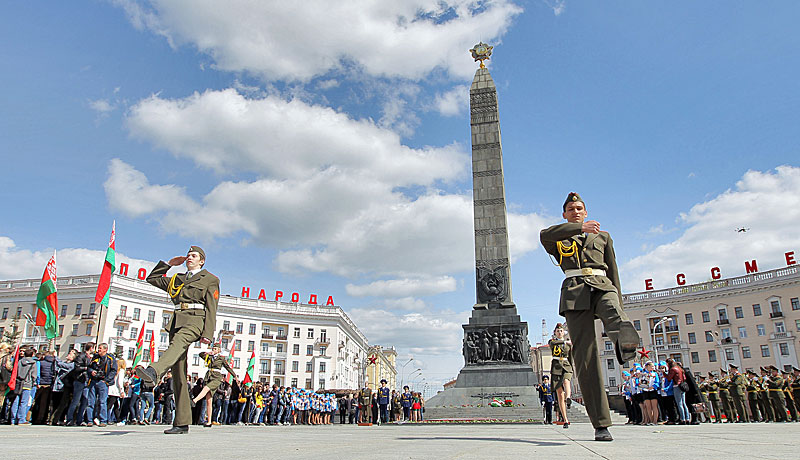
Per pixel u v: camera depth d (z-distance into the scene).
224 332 64.31
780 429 8.91
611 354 62.03
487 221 31.06
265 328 69.44
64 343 54.66
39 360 13.74
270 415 23.67
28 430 7.16
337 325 73.56
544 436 6.40
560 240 5.29
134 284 58.25
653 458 3.14
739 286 59.09
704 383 21.03
